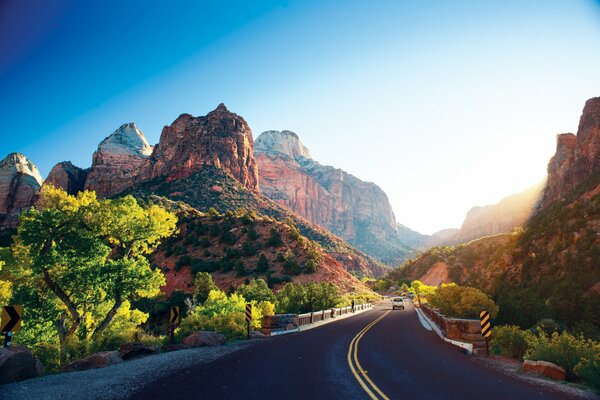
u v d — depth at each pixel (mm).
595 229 71812
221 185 176625
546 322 23203
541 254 80500
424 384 8141
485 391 7613
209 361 11180
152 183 183750
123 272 22281
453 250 159250
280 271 76688
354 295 74438
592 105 145000
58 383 8180
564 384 8703
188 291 66188
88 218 22750
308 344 15609
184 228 96250
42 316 20578
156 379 8523
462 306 25625
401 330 22250
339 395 7090
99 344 16312
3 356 8508
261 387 7738
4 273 23766
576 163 141875
